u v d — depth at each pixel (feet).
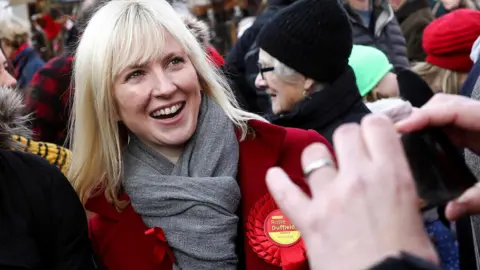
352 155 1.79
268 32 7.68
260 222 5.28
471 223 4.27
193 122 5.39
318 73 7.37
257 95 10.75
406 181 1.74
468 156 4.22
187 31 5.41
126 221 5.46
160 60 5.22
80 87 5.43
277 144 5.47
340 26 7.37
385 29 12.00
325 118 7.17
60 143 9.40
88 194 5.60
